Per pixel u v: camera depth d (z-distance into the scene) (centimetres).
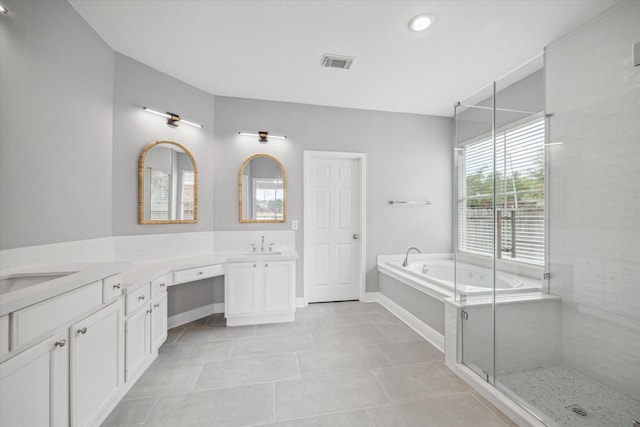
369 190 358
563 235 171
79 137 189
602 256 156
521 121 193
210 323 283
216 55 236
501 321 178
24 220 147
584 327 162
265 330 265
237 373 190
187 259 266
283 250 309
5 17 137
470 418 148
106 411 146
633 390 145
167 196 267
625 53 148
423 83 285
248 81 282
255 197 324
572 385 163
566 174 173
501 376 174
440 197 379
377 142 360
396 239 366
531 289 177
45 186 161
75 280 119
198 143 296
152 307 197
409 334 256
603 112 158
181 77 273
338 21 194
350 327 272
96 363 134
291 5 179
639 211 143
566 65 179
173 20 193
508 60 242
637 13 143
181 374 189
